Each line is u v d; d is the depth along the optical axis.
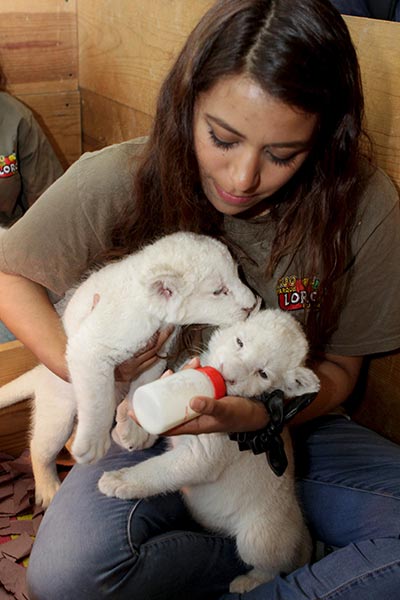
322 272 1.54
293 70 1.16
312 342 1.61
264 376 1.35
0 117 2.51
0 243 1.64
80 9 2.67
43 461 1.83
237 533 1.53
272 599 1.36
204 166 1.33
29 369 2.01
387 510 1.49
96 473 1.57
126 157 1.59
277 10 1.19
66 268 1.64
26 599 1.63
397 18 1.83
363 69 1.64
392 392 1.85
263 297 1.60
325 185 1.45
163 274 1.39
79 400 1.46
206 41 1.24
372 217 1.55
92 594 1.41
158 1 2.22
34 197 2.70
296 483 1.64
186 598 1.52
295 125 1.21
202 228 1.53
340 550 1.39
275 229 1.54
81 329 1.46
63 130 2.90
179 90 1.33
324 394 1.62
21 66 2.68
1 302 1.65
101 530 1.43
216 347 1.40
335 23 1.23
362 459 1.63
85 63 2.76
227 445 1.45
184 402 1.21
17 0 2.55
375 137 1.66
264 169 1.29
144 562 1.42
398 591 1.30
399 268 1.60
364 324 1.66
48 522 1.51
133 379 1.54
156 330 1.47
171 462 1.46
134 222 1.56
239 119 1.20
